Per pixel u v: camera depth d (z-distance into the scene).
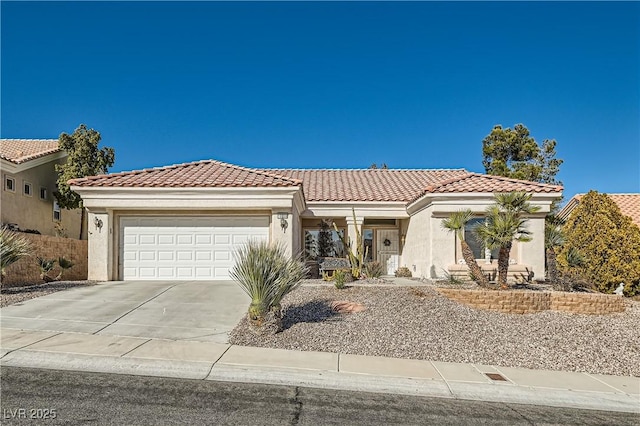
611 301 13.25
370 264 19.61
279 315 10.48
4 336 9.45
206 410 6.21
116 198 17.44
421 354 9.42
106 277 17.41
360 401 6.88
